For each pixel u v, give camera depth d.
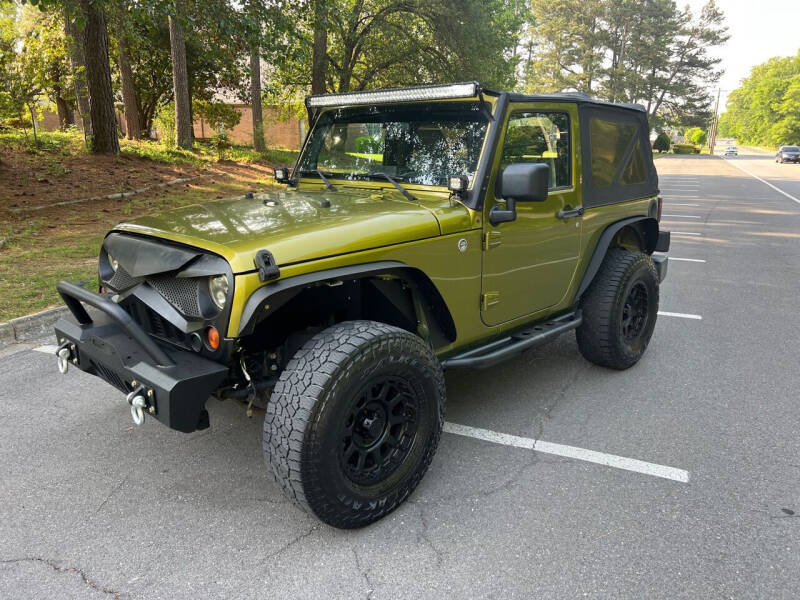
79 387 4.23
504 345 3.59
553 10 67.75
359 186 3.60
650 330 4.71
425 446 2.86
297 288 2.46
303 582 2.38
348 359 2.44
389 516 2.79
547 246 3.69
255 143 23.05
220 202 3.36
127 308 2.94
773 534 2.66
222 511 2.84
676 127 71.31
